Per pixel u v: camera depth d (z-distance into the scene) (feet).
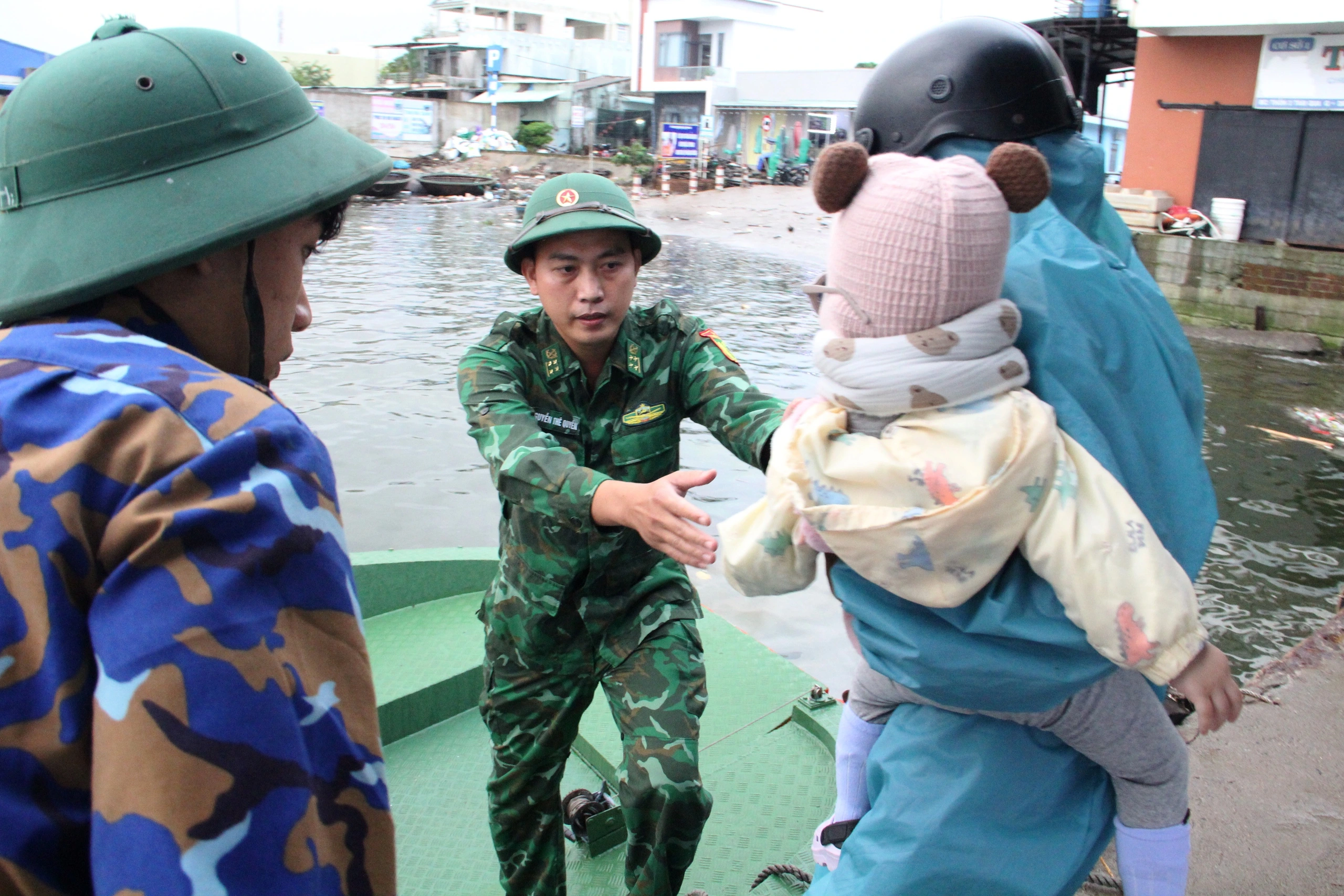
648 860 6.58
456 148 120.47
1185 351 4.95
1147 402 4.66
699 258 63.26
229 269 3.37
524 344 7.26
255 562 2.65
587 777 9.74
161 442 2.69
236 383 2.98
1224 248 45.93
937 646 4.47
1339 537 22.21
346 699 2.88
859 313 4.33
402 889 8.36
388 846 2.97
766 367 33.78
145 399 2.75
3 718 2.57
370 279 49.73
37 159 3.15
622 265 6.88
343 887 2.83
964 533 4.09
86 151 3.12
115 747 2.47
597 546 6.77
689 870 8.48
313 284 47.39
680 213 91.45
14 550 2.60
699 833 6.63
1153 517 4.54
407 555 12.65
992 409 4.18
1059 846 4.91
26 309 3.04
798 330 40.24
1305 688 9.91
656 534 5.47
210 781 2.48
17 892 2.57
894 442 4.31
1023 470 4.03
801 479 4.59
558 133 137.69
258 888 2.52
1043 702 4.48
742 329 40.06
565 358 7.19
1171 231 49.29
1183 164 50.65
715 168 116.57
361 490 22.74
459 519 21.38
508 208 91.50
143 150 3.16
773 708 10.84
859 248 4.29
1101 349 4.55
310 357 33.47
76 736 2.59
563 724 7.20
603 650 7.08
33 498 2.62
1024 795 4.86
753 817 9.09
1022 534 4.13
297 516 2.79
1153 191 51.49
